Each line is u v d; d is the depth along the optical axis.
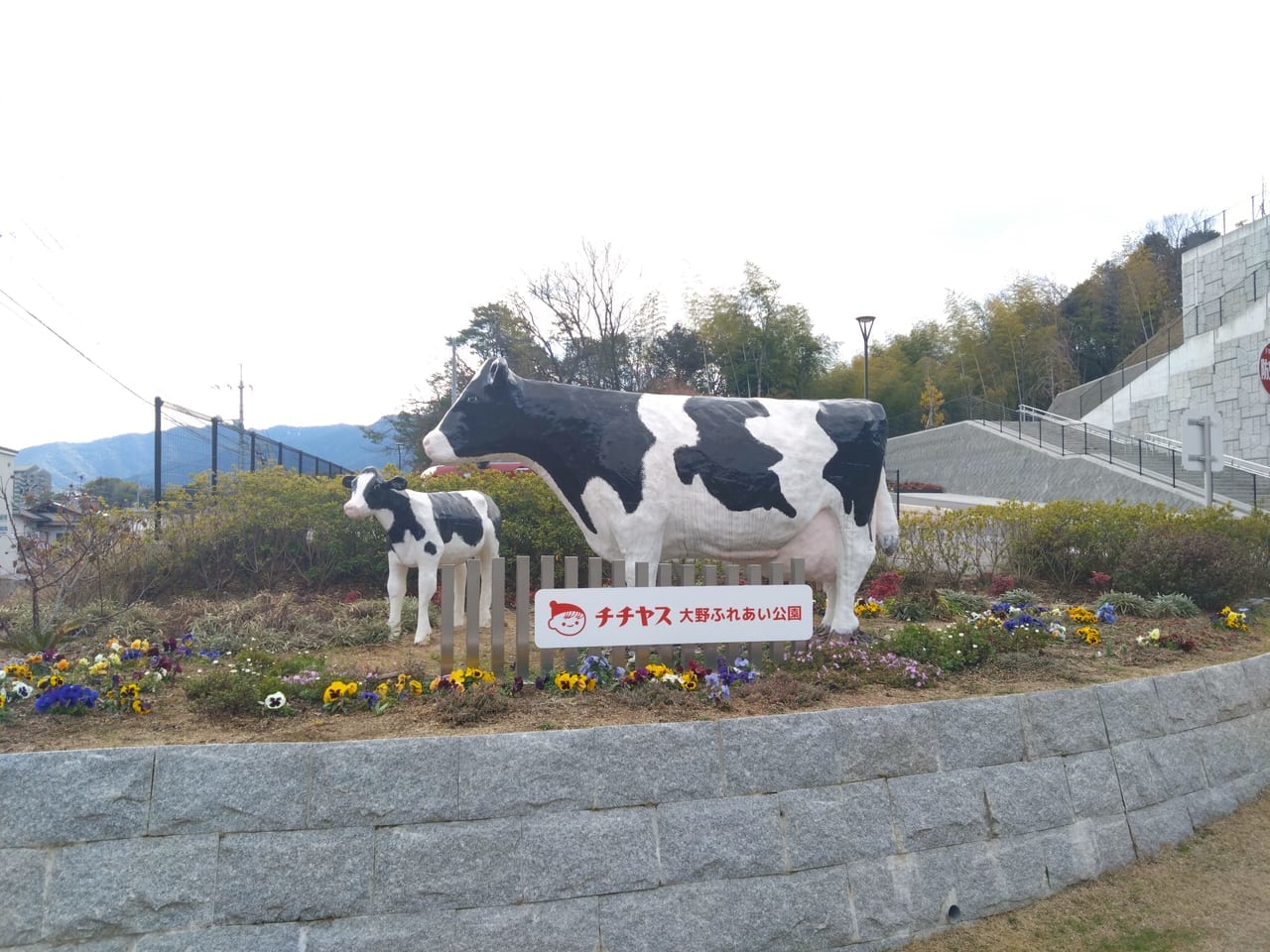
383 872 3.45
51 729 4.07
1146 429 27.66
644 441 5.77
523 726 4.15
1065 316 53.12
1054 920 4.21
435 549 7.09
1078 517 10.20
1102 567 9.88
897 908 4.05
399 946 3.40
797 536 6.19
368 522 10.03
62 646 6.52
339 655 6.47
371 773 3.52
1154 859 4.78
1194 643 6.58
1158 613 8.02
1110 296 52.03
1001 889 4.30
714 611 5.12
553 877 3.59
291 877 3.38
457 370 41.53
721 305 42.75
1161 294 48.66
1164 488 20.31
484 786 3.61
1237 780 5.51
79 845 3.30
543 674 4.83
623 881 3.67
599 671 4.84
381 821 3.50
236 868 3.36
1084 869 4.56
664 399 6.05
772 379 42.66
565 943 3.54
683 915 3.70
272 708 4.29
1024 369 47.06
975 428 33.75
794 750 4.06
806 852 3.96
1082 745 4.79
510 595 9.75
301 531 10.12
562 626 4.82
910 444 39.66
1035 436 30.95
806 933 3.86
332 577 10.22
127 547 9.28
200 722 4.19
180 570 9.80
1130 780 4.90
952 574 10.52
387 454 52.06
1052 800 4.58
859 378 45.88
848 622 6.30
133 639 6.87
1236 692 5.75
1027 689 5.18
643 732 3.85
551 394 5.91
